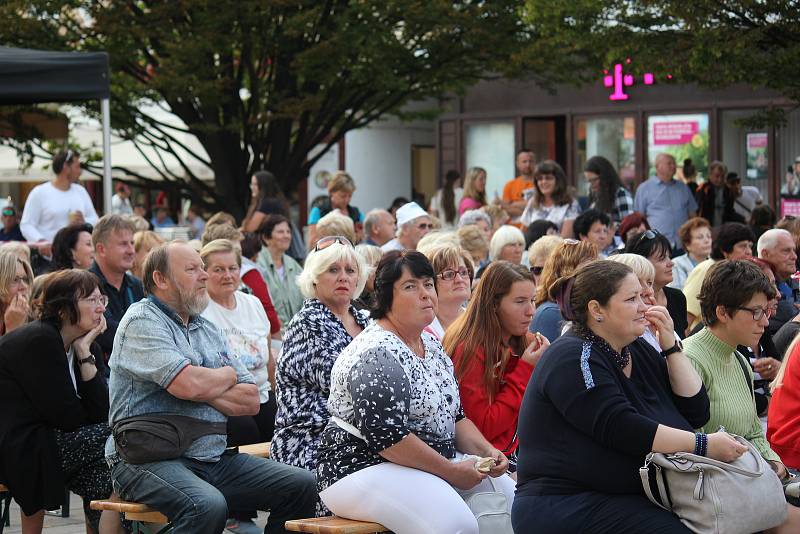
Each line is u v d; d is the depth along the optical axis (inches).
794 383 251.3
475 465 230.4
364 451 228.2
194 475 246.4
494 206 559.5
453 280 296.5
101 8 715.4
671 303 342.0
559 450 211.2
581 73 803.4
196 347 260.8
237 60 797.9
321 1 739.4
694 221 420.8
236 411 254.8
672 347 224.8
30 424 265.7
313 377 258.5
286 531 252.1
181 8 707.4
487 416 253.0
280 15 734.5
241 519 311.0
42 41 732.7
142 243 394.3
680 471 204.2
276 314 394.6
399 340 231.0
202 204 870.4
